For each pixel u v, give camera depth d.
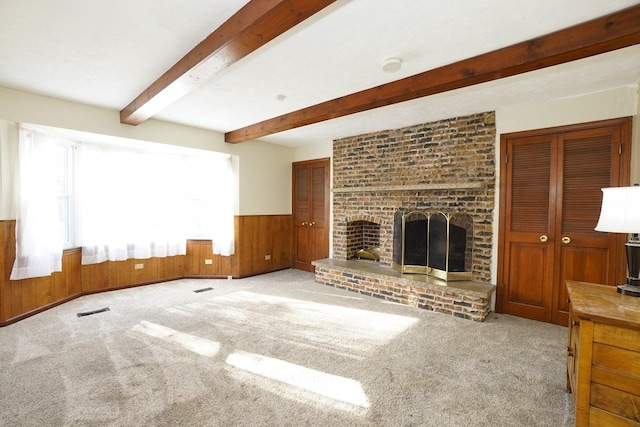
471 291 3.30
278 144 5.75
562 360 2.46
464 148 3.78
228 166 5.11
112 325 3.09
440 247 3.84
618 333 1.47
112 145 4.29
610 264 2.92
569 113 3.11
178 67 2.44
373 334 2.93
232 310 3.57
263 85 2.93
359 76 2.71
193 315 3.40
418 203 4.18
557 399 1.96
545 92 3.00
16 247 3.17
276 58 2.38
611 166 2.91
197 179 5.18
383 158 4.57
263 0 1.64
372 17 1.84
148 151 4.65
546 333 2.98
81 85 2.96
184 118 4.09
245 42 1.90
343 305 3.79
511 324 3.21
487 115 3.61
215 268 5.22
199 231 5.23
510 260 3.50
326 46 2.19
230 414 1.78
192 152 4.91
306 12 1.60
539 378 2.20
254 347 2.63
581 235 3.08
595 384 1.53
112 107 3.63
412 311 3.58
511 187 3.48
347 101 3.20
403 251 4.12
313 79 2.78
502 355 2.53
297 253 5.98
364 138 4.82
